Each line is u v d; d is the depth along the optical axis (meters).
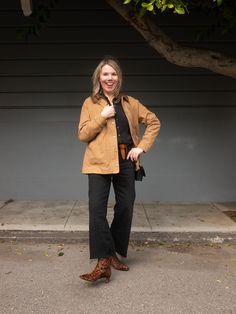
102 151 3.70
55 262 4.38
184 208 6.39
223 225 5.43
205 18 6.59
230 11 4.66
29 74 6.70
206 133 6.81
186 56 5.02
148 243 5.00
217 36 6.64
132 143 3.93
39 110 6.76
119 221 3.95
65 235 5.09
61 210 6.19
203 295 3.58
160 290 3.68
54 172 6.83
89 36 6.64
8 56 6.66
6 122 6.79
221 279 3.93
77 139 6.79
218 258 4.51
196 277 3.97
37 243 5.02
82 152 6.81
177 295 3.58
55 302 3.45
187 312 3.28
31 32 6.04
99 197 3.69
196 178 6.85
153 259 4.46
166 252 4.70
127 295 3.57
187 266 4.26
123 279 3.91
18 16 6.57
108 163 3.69
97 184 3.71
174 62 5.12
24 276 3.99
